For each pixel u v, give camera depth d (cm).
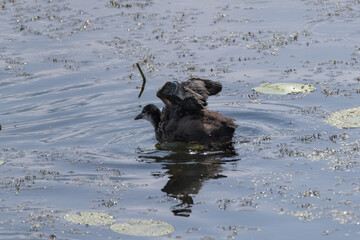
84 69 2486
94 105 2148
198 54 2606
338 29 2847
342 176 1470
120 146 1800
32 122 2020
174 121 1845
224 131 1783
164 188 1465
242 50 2633
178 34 2878
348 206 1312
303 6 3269
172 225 1271
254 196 1388
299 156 1612
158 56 2598
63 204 1398
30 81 2380
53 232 1259
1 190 1486
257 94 2167
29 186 1505
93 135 1900
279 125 1883
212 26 2986
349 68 2366
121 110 2098
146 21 3100
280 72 2366
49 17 3219
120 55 2633
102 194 1445
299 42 2695
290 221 1261
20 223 1304
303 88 2166
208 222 1276
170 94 1791
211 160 1638
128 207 1367
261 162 1593
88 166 1634
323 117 1914
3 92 2286
